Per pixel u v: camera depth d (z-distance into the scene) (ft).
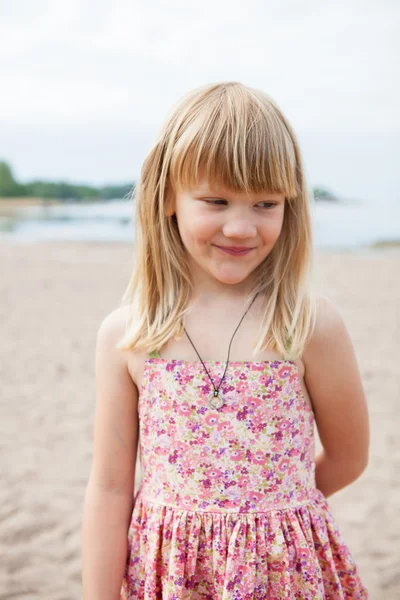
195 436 5.11
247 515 5.01
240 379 5.11
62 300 35.88
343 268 49.65
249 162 4.75
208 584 5.03
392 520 12.51
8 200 140.67
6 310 33.14
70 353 25.03
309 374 5.36
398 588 10.27
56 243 69.87
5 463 15.16
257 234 4.90
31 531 12.13
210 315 5.34
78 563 11.12
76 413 18.49
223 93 5.11
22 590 10.30
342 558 5.34
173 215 5.39
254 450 5.08
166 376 5.20
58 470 14.82
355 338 27.37
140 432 5.42
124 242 72.59
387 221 88.99
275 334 5.19
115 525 5.45
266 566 4.96
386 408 18.74
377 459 15.38
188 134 4.88
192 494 5.09
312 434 5.47
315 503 5.33
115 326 5.50
